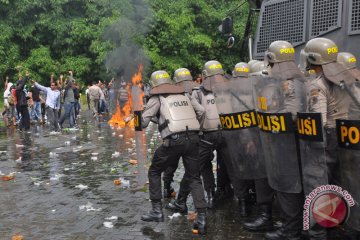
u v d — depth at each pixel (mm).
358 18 5766
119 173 8719
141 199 6867
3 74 30594
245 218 5895
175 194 7074
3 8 29859
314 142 4137
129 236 5273
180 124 5348
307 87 4422
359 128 3918
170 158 5500
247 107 5258
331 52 4363
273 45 4727
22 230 5539
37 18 30562
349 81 4293
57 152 11375
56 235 5348
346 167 4090
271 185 4730
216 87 5551
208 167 6312
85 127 17844
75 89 19172
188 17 29828
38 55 29984
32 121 20125
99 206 6527
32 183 8008
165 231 5422
